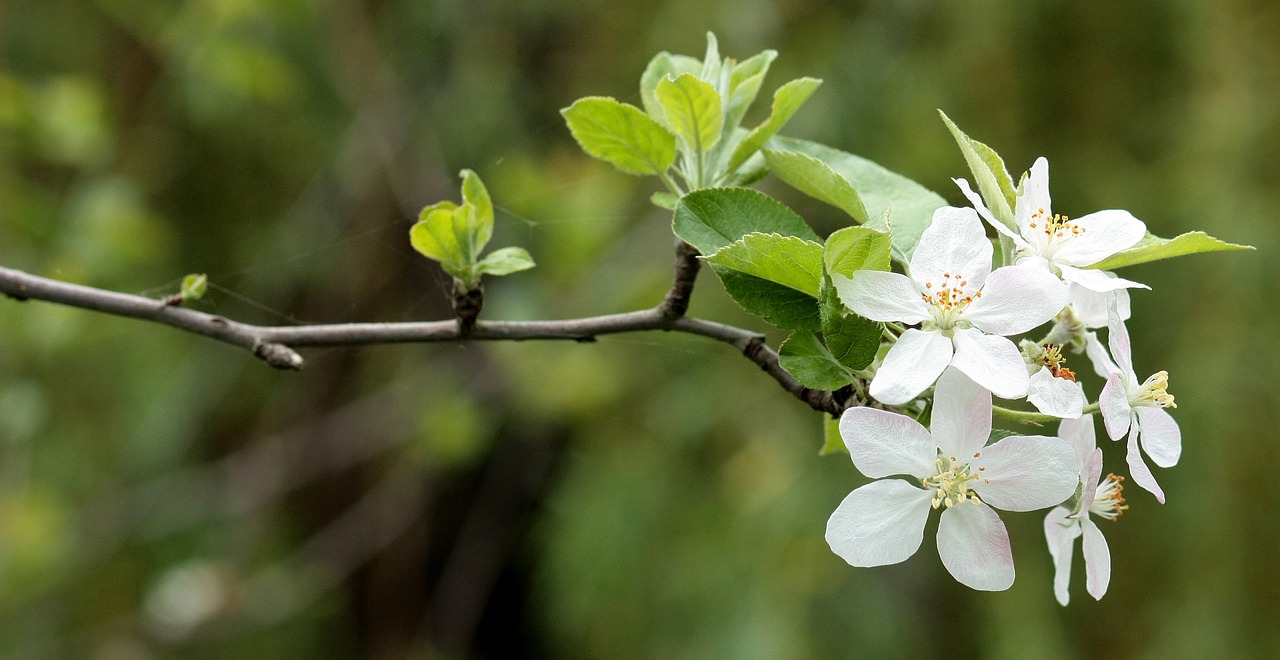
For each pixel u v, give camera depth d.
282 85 1.51
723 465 1.59
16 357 1.46
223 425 1.98
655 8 1.64
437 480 1.89
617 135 0.81
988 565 0.76
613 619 1.59
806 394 0.80
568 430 1.87
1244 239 1.26
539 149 1.73
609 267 1.57
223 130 1.79
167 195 1.82
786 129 1.46
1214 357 1.27
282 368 0.83
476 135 1.67
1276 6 1.29
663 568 1.58
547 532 1.77
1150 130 1.36
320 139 1.75
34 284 0.84
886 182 0.82
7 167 1.54
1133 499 1.35
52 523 1.48
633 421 1.70
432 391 1.65
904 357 0.77
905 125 1.44
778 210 0.79
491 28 1.68
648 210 1.64
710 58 0.83
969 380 0.76
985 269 0.77
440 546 2.03
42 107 1.44
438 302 1.76
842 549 0.76
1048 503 0.76
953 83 1.41
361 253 1.70
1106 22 1.33
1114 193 1.34
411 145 1.64
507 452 1.91
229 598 1.63
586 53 1.71
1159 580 1.33
